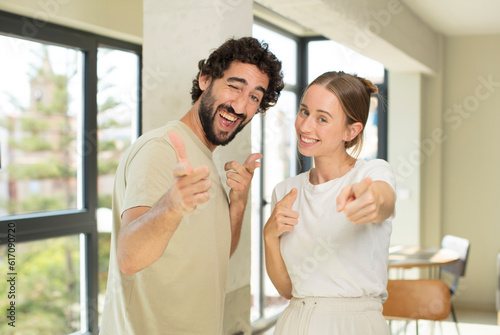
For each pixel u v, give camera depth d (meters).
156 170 1.18
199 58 1.93
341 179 1.41
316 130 1.36
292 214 1.38
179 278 1.26
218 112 1.36
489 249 5.66
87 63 3.37
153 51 2.00
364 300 1.38
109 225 3.67
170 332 1.27
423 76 5.59
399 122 5.47
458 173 5.77
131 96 3.83
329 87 1.36
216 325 1.36
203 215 1.30
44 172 3.19
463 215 5.76
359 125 1.40
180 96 1.96
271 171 4.92
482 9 4.44
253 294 4.69
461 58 5.70
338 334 1.35
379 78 5.60
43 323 3.16
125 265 1.07
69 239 3.33
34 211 3.13
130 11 3.48
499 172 5.62
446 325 4.87
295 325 1.41
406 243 5.44
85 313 3.45
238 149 2.02
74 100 3.37
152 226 1.00
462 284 5.73
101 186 3.61
